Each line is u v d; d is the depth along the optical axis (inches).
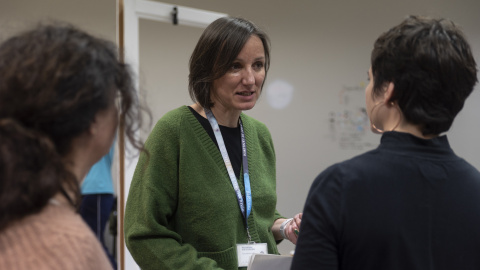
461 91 35.2
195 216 59.6
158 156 60.0
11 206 23.8
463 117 178.9
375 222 33.7
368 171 34.9
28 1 141.1
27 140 24.0
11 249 24.1
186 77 152.6
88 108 26.2
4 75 24.8
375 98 37.9
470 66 35.3
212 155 62.2
